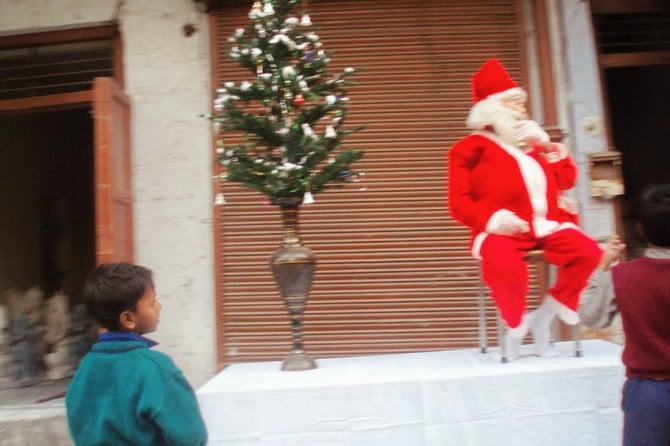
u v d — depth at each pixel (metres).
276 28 3.02
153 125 4.48
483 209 2.87
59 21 4.67
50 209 6.79
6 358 5.18
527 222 2.86
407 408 2.49
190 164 4.45
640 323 2.07
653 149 5.45
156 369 1.78
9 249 5.97
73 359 5.36
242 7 4.56
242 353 4.32
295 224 3.01
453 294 4.32
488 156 2.93
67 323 5.47
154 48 4.55
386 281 4.34
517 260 2.75
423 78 4.52
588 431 2.53
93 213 7.04
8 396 4.64
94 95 3.95
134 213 4.43
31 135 6.52
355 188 4.41
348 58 4.54
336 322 4.31
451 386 2.51
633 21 4.75
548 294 2.92
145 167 4.45
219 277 4.36
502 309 2.75
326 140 2.97
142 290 1.90
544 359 2.83
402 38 4.55
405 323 4.30
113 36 4.70
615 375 2.56
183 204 4.42
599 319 2.28
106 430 1.73
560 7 4.45
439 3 4.57
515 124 2.89
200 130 4.46
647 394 2.04
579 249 2.78
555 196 2.96
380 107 4.49
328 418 2.47
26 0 4.70
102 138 3.92
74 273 6.86
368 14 4.57
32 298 5.80
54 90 4.92
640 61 4.63
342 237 4.37
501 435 2.50
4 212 5.90
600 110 4.37
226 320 4.34
